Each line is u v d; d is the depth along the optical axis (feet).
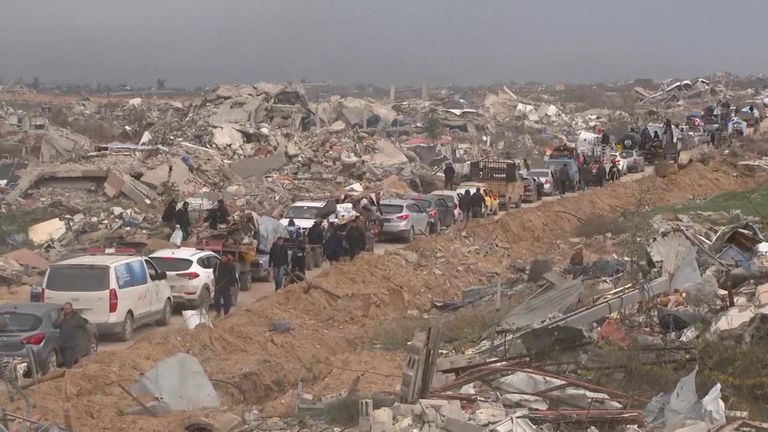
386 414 52.90
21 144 316.40
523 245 155.94
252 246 129.49
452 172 228.43
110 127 396.37
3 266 131.85
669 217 149.69
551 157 260.21
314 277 113.60
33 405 62.69
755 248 104.22
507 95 581.53
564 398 58.90
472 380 62.64
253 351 86.38
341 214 157.58
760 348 65.51
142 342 83.20
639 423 55.67
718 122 338.54
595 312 74.28
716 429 52.65
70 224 179.22
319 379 78.79
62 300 92.73
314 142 282.97
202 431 59.67
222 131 276.62
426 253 135.95
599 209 190.80
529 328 72.95
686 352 67.92
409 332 93.86
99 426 60.39
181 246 136.26
